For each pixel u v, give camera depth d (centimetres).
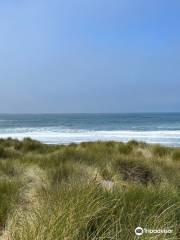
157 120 10925
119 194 412
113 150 1258
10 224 356
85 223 315
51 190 488
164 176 761
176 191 514
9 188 548
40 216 339
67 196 394
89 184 447
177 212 381
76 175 665
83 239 297
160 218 338
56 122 9788
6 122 10062
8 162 897
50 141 3362
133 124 7969
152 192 442
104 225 316
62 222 302
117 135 4150
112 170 752
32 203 466
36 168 836
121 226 318
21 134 4475
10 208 433
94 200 353
